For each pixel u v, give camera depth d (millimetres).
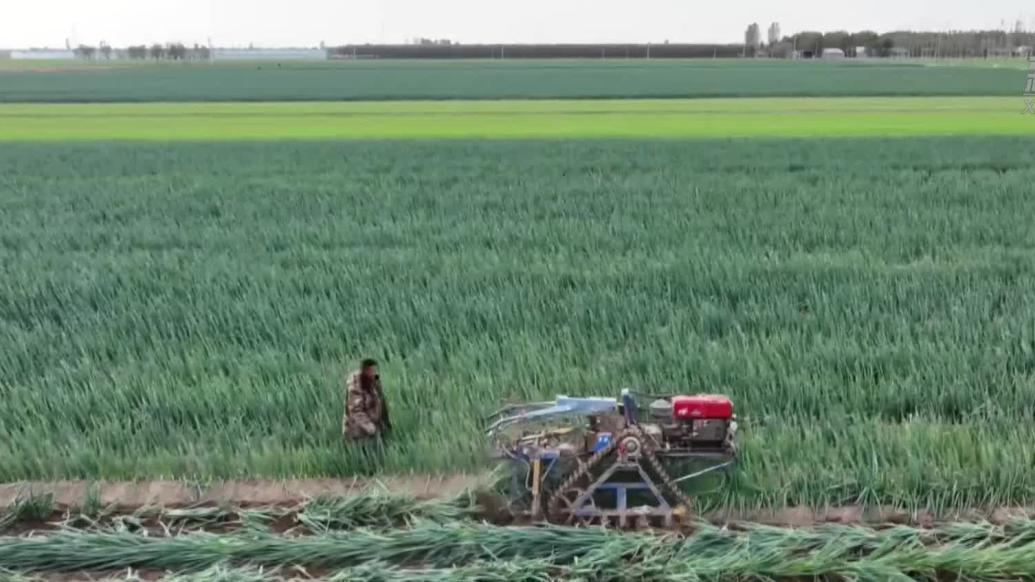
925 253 17000
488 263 16406
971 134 40906
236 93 76812
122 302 14203
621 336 11906
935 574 7109
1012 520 7660
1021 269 15008
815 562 7070
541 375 10398
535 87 82062
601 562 7082
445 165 32219
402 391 10250
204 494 8484
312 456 8789
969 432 8914
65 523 7992
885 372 10664
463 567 7176
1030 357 10789
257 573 7125
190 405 9961
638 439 7664
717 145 37250
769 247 17359
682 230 19531
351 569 7141
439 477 8680
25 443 9094
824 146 36094
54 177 30484
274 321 12750
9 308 14086
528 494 8094
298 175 30344
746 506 8062
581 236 18812
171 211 23547
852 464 8367
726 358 10789
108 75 108875
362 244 18875
